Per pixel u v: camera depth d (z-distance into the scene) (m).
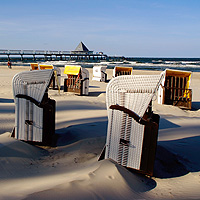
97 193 2.64
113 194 2.72
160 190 3.10
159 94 11.48
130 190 2.93
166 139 5.48
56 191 2.55
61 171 3.50
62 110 8.58
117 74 17.59
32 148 4.38
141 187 3.12
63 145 4.79
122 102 3.68
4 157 3.74
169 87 11.14
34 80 4.43
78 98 12.10
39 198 2.40
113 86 3.71
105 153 3.80
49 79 4.40
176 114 9.35
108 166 3.37
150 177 3.54
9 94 12.45
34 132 4.57
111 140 3.74
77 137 5.25
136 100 3.59
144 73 32.62
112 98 3.73
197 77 28.14
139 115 3.54
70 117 7.55
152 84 3.49
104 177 3.04
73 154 4.31
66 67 14.75
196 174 3.60
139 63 78.00
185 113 9.84
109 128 3.75
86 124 6.57
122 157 3.64
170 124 7.10
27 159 3.93
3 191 2.64
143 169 3.53
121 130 3.64
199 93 16.67
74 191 2.60
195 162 4.08
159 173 3.70
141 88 3.56
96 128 6.12
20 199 2.35
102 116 7.80
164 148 4.68
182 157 4.30
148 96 3.51
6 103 9.36
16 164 3.65
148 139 3.49
